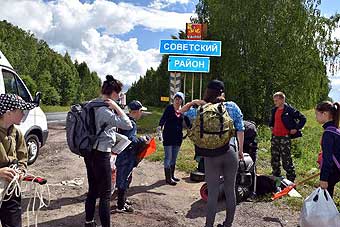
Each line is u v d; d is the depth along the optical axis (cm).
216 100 533
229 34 2780
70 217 595
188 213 643
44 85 7712
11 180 341
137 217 609
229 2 2789
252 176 710
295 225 598
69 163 1005
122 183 618
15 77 941
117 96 503
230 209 523
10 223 354
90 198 512
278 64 2714
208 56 1516
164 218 612
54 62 8825
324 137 493
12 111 348
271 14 2717
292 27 2708
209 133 498
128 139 552
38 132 1039
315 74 2784
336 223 468
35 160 1029
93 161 488
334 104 502
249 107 2770
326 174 485
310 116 2897
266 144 1505
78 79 10531
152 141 663
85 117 486
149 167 1003
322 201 477
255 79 2738
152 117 3441
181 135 835
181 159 1095
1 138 348
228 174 519
